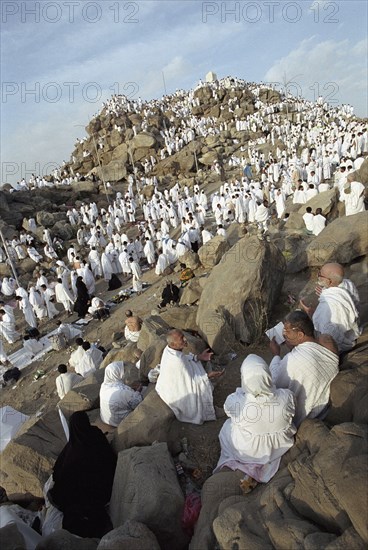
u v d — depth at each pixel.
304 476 3.14
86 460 4.67
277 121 54.06
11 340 15.40
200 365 5.46
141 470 4.17
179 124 59.44
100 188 43.38
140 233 25.84
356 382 3.94
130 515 3.96
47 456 5.54
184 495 4.19
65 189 40.94
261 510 3.17
